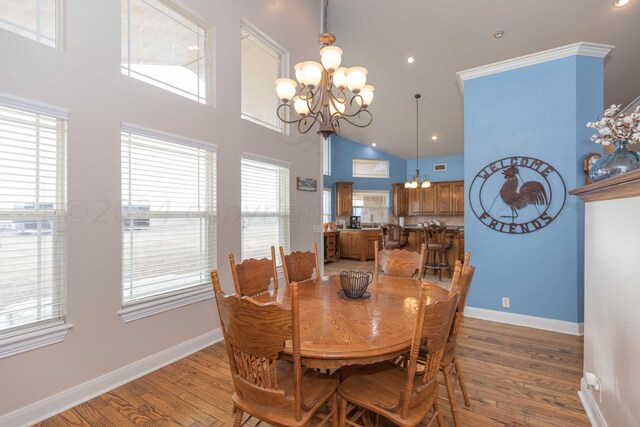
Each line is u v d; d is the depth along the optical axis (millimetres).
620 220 1416
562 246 3105
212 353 2729
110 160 2166
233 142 3148
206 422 1822
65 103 1932
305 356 1226
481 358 2590
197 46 2908
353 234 8281
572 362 2510
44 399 1837
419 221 9805
